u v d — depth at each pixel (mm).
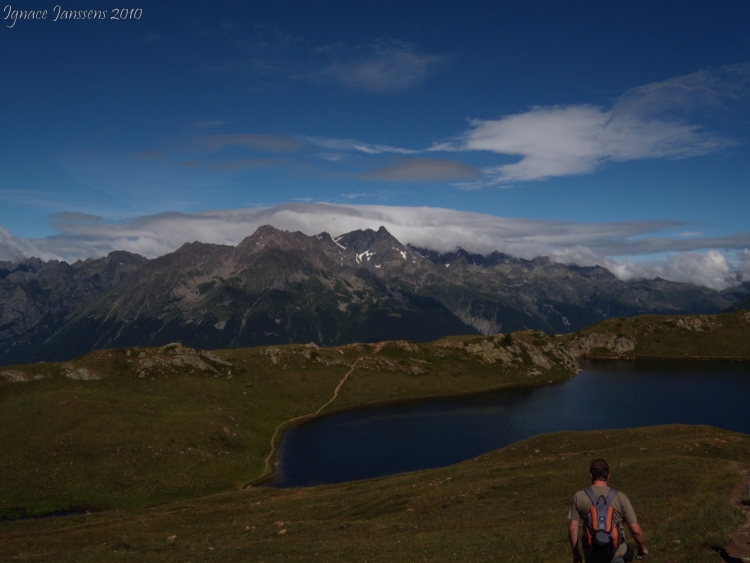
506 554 25156
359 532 40562
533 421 138875
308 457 108375
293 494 70812
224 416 121000
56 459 89750
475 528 35906
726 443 70125
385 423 138750
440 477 64438
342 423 139000
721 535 20453
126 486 83750
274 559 32250
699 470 46750
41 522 61781
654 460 56344
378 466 102312
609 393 177375
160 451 95000
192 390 138875
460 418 144125
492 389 190000
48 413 104188
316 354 188500
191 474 89750
